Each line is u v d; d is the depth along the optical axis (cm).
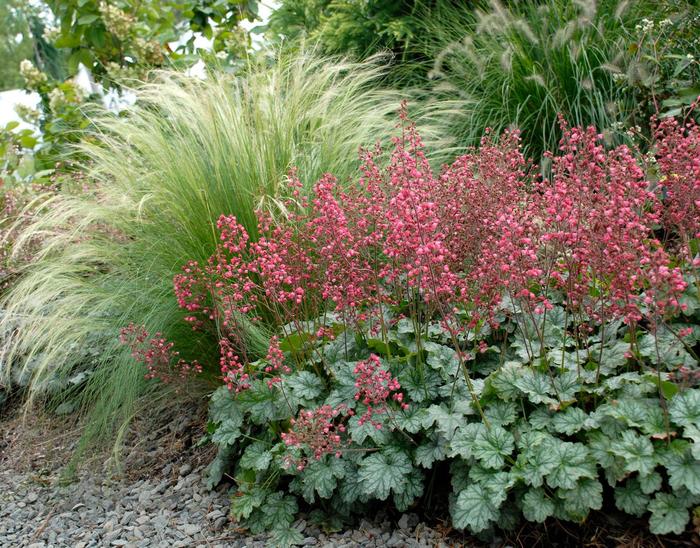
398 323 292
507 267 226
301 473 256
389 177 288
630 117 448
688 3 469
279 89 421
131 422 376
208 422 300
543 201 256
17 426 406
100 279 366
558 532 230
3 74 1930
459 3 641
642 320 286
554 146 490
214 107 383
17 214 525
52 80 672
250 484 276
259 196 345
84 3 593
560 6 537
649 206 278
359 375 255
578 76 484
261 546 254
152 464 339
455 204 273
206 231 351
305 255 292
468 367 277
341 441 263
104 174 442
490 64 542
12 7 1912
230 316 287
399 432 253
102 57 644
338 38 665
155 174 368
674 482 200
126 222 366
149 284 347
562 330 277
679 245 281
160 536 274
